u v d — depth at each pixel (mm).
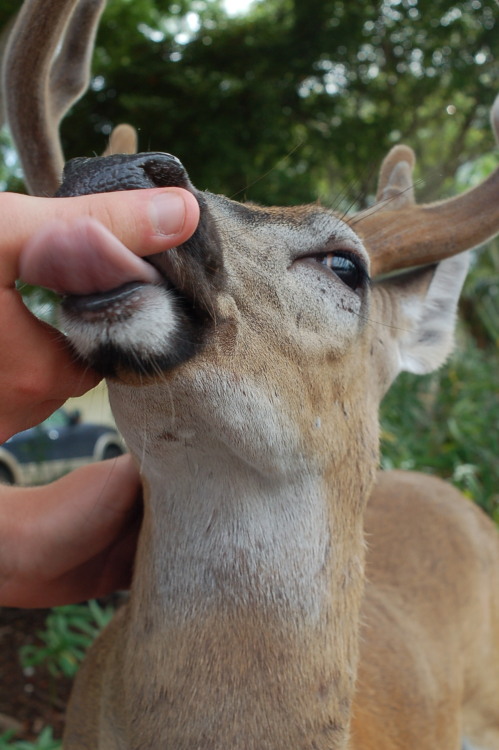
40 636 978
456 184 2318
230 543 411
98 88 1797
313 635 424
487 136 2152
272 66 1852
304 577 424
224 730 400
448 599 755
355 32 1822
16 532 487
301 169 2021
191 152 1771
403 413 1386
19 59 455
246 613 409
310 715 417
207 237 335
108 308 300
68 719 525
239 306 371
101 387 412
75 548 491
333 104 1936
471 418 1392
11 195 278
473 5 1816
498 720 833
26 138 467
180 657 404
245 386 370
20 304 298
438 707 688
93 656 503
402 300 595
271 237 410
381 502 824
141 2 1800
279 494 417
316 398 420
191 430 375
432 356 623
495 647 829
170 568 413
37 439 1563
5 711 917
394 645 656
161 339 317
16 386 313
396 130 2033
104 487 491
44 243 270
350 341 445
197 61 1834
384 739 578
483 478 1321
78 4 502
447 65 1926
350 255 451
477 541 840
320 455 427
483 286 2055
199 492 406
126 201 281
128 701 417
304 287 414
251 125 1811
